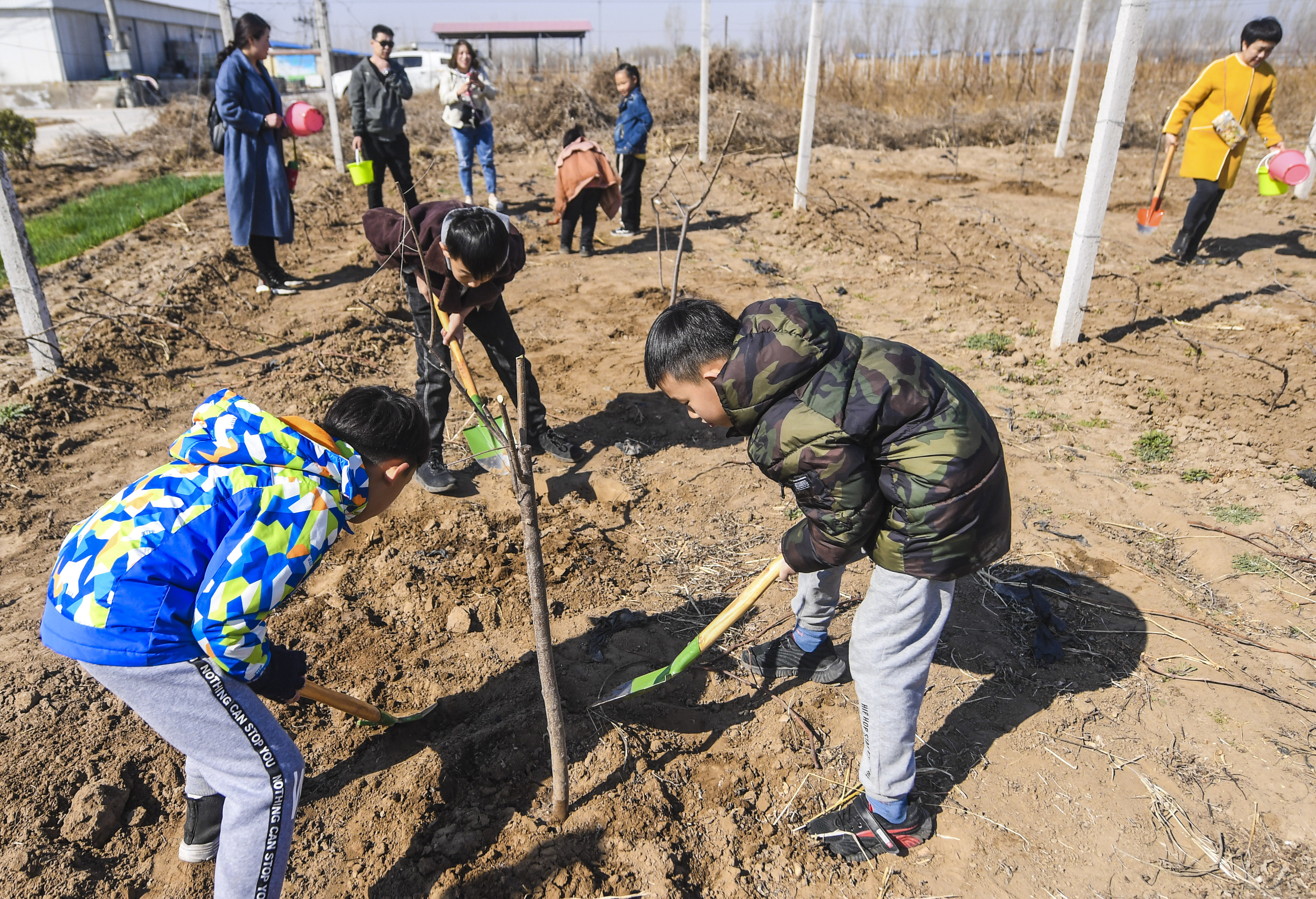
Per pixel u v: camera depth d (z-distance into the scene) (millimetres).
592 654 3045
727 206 9797
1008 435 4488
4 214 4801
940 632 2146
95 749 2633
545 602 2123
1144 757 2631
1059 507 3867
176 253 8102
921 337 5816
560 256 8031
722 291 6824
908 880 2303
